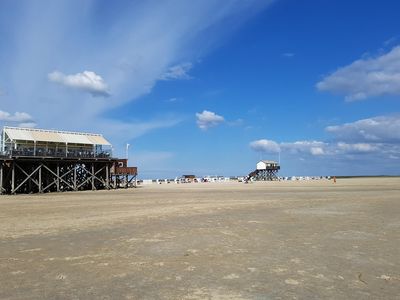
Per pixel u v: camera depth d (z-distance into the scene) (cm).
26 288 870
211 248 1301
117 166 6888
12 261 1136
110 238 1514
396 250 1247
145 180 10969
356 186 6444
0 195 5072
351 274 965
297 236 1521
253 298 789
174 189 6197
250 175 12425
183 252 1241
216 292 828
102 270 1025
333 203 3011
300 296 799
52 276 969
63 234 1622
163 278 943
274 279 927
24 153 5559
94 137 6569
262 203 3088
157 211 2516
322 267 1037
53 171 6019
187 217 2172
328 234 1559
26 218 2203
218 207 2761
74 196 4403
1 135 5928
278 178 13225
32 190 5828
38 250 1296
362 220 1973
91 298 797
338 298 785
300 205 2870
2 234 1633
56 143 5956
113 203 3234
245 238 1486
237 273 984
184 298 793
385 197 3600
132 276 964
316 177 14788
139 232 1648
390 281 902
